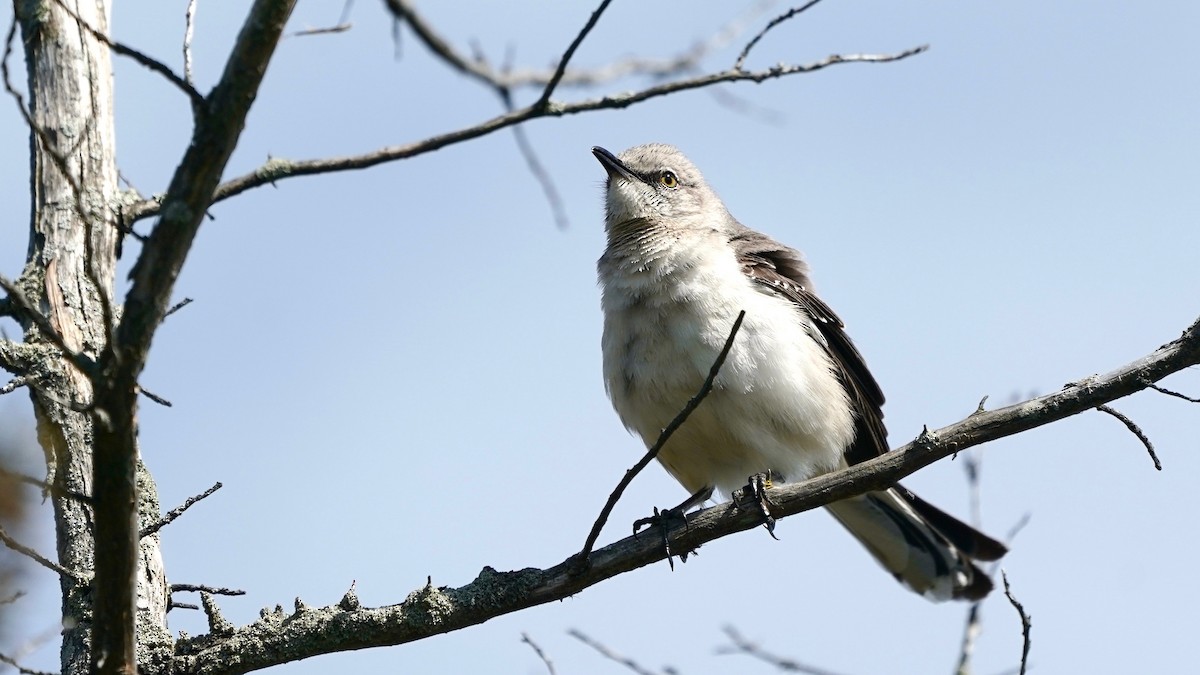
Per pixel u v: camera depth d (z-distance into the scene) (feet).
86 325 26.18
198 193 17.90
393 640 24.97
